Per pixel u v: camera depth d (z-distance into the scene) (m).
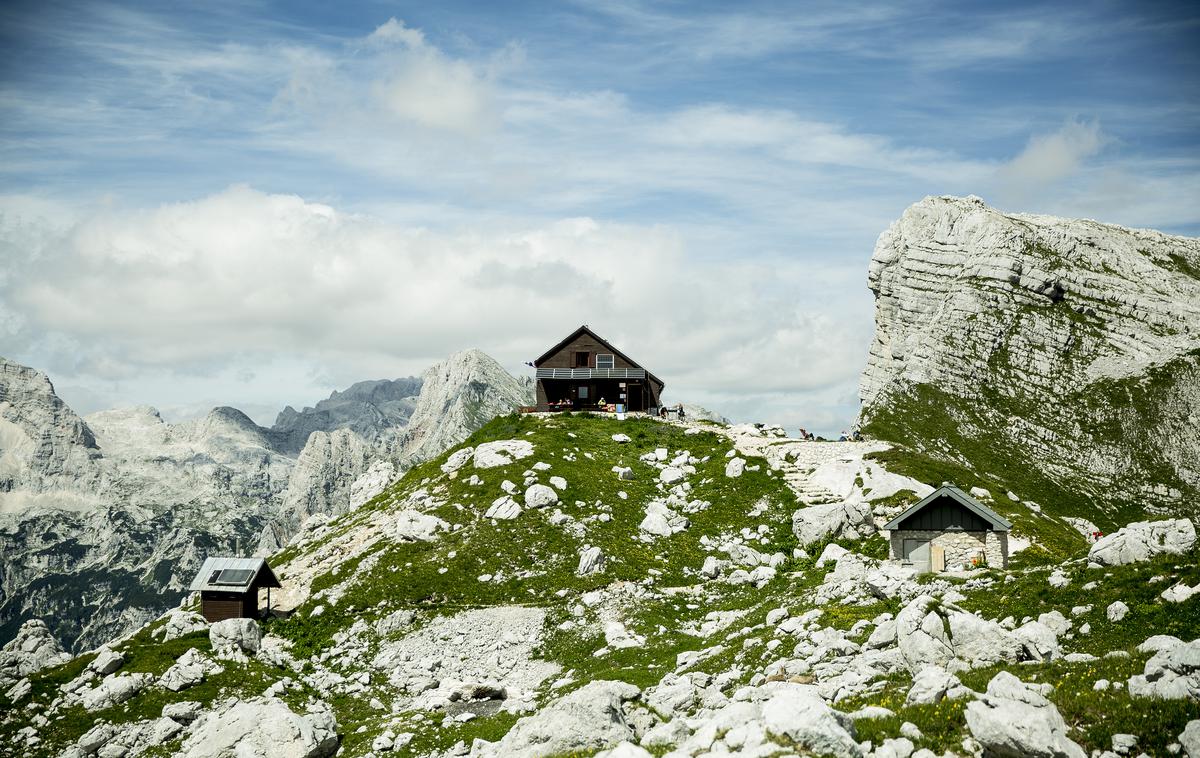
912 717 34.22
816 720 30.78
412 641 80.62
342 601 87.69
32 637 79.12
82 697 68.56
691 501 105.56
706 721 38.16
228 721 56.69
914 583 58.94
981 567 66.94
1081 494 188.50
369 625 83.62
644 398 143.38
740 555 93.19
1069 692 35.41
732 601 82.12
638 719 44.75
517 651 77.69
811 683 46.81
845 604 60.59
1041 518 101.19
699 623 78.12
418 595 87.19
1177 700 32.97
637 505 103.31
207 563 86.94
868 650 49.31
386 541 97.94
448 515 100.44
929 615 44.53
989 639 42.34
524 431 126.19
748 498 104.25
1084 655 40.34
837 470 105.81
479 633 80.75
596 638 77.12
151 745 62.81
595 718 43.31
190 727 64.06
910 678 42.94
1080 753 30.28
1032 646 41.50
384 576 90.75
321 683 74.44
